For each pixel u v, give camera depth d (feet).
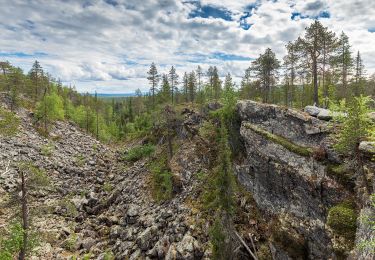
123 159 200.34
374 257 47.11
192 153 139.23
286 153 86.33
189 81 311.06
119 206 129.08
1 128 82.43
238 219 91.15
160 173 138.82
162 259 87.97
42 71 325.01
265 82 192.95
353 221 61.57
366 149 58.49
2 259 61.87
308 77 199.93
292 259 75.66
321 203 72.79
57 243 99.35
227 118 121.70
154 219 106.52
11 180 131.23
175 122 177.37
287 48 165.37
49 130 241.14
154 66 283.18
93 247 100.42
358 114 58.49
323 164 74.69
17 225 65.87
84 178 166.50
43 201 127.85
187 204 107.14
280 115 96.73
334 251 61.93
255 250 82.23
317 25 140.97
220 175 84.28
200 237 87.97
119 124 396.37
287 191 83.71
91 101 507.30
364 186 60.75
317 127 81.76
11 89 260.62
